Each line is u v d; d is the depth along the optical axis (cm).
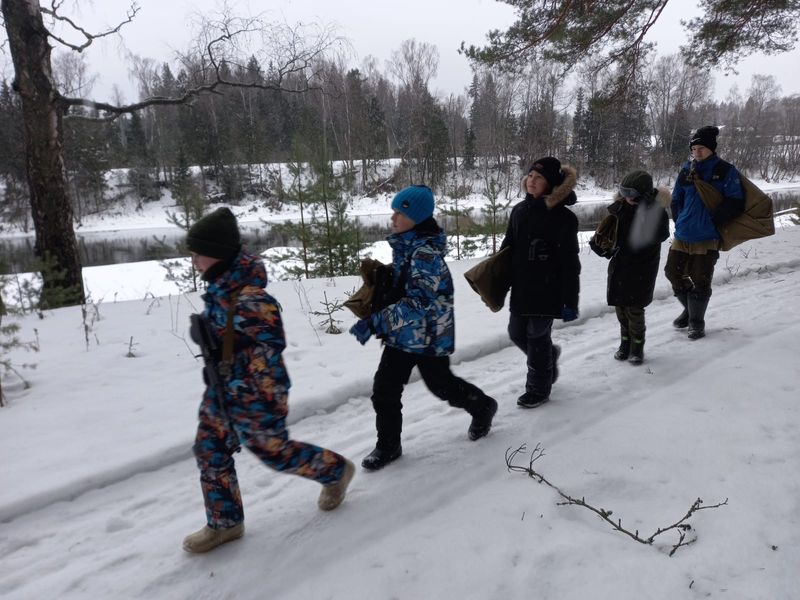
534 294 358
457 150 6081
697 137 482
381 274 298
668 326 568
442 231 294
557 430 355
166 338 595
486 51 828
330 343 566
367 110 4734
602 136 5459
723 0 802
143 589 233
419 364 310
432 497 290
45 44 874
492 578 224
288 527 270
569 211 350
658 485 283
